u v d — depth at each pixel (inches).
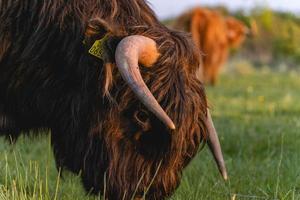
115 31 391.5
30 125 450.3
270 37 2474.2
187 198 478.3
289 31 2413.9
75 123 410.3
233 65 2153.1
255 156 641.6
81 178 416.5
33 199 443.2
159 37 387.9
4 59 440.1
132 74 367.6
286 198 480.7
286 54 2395.4
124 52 372.5
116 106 386.3
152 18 428.1
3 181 514.9
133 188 388.8
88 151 402.3
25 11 436.1
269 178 533.3
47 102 425.4
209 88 1524.4
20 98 438.9
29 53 428.1
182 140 377.4
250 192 506.0
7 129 458.6
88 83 402.3
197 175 546.0
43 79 424.8
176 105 374.0
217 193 498.6
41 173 541.3
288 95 1263.5
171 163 382.9
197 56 391.9
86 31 397.7
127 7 421.1
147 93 363.6
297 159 579.2
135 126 385.1
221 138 680.4
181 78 380.2
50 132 446.3
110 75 384.2
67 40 417.7
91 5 422.6
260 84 1632.6
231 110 1019.9
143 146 385.4
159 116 359.6
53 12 425.1
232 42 1902.1
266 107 1066.1
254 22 2095.2
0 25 440.8
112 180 390.9
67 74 415.8
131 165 387.5
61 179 508.4
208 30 1675.7
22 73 433.1
